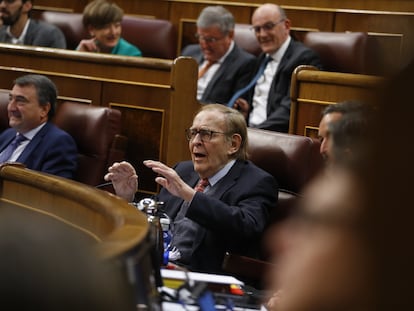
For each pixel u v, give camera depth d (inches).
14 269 56.0
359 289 39.4
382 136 37.4
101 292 57.5
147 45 458.3
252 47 427.5
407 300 36.8
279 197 266.7
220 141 261.4
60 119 341.1
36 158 326.3
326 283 42.0
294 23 449.7
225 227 245.0
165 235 239.3
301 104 314.7
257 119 383.9
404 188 36.9
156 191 346.3
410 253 36.8
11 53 375.6
